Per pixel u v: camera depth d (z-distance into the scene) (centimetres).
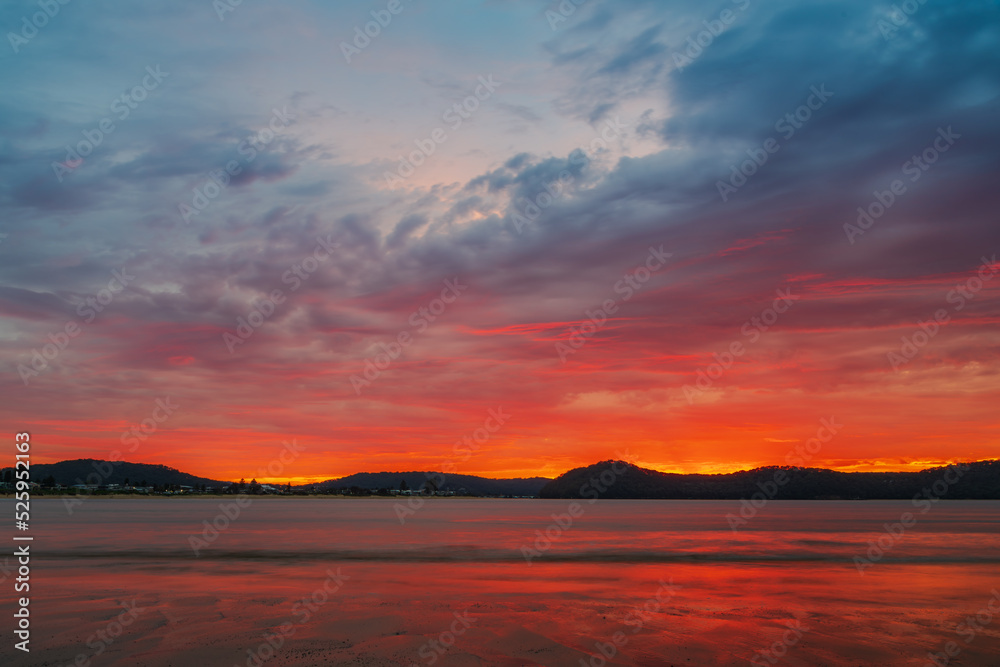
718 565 3453
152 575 2741
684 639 1591
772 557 3956
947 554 4194
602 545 4869
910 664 1414
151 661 1287
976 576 2980
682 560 3722
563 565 3403
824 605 2116
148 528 6588
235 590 2291
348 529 6888
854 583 2702
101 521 8094
